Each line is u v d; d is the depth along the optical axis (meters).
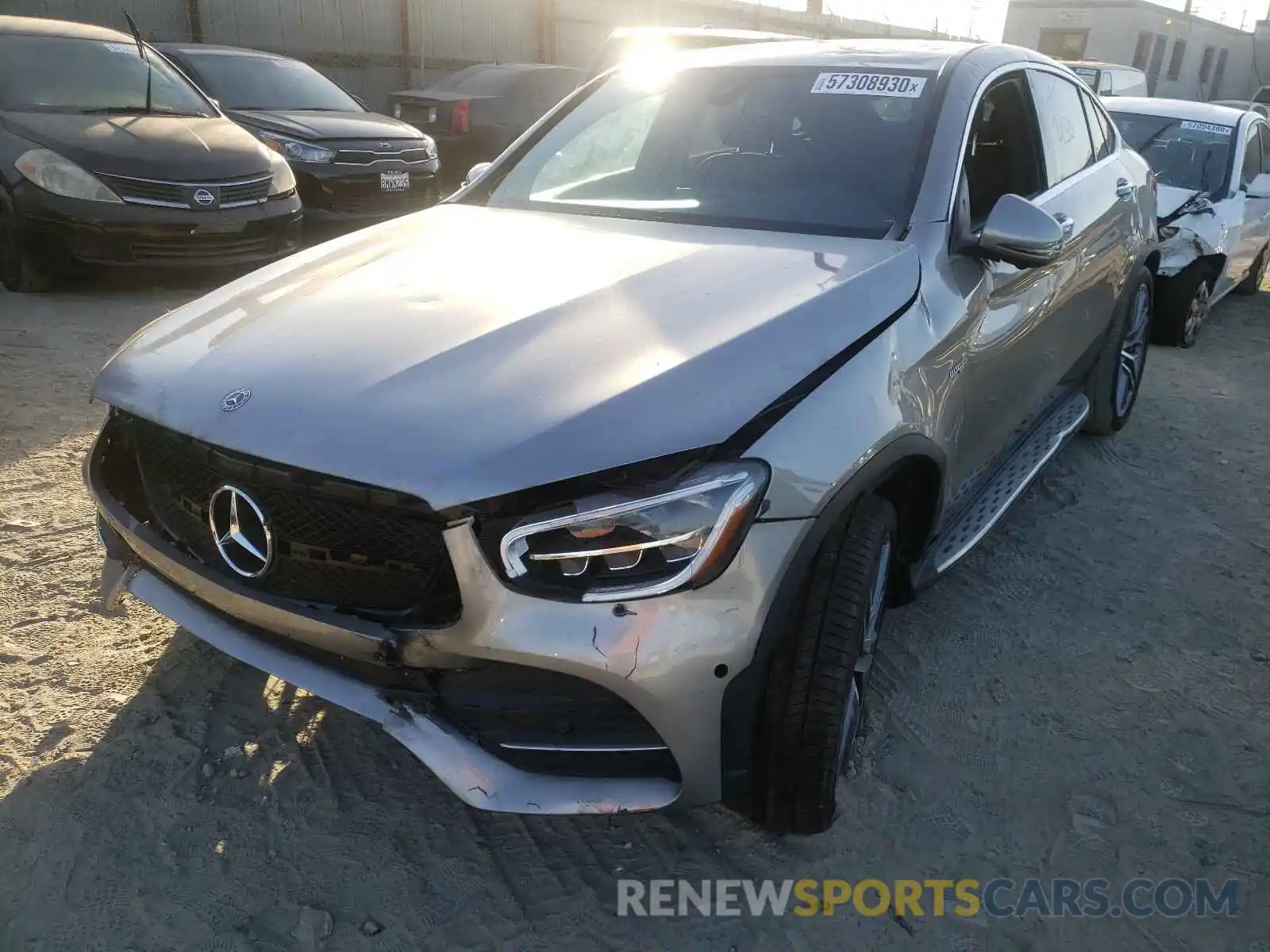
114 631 2.94
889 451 2.20
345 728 2.61
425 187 8.58
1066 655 3.06
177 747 2.50
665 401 1.92
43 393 4.65
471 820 2.34
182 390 2.12
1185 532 3.94
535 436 1.83
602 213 3.08
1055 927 2.12
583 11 16.42
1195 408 5.45
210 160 6.40
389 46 14.05
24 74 6.63
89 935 1.99
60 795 2.33
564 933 2.06
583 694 1.85
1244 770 2.60
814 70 3.29
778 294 2.32
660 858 2.26
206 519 2.09
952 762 2.58
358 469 1.82
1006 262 2.75
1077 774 2.55
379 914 2.08
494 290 2.38
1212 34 34.12
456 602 1.83
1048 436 3.71
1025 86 3.48
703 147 3.18
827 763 2.11
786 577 1.95
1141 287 4.55
